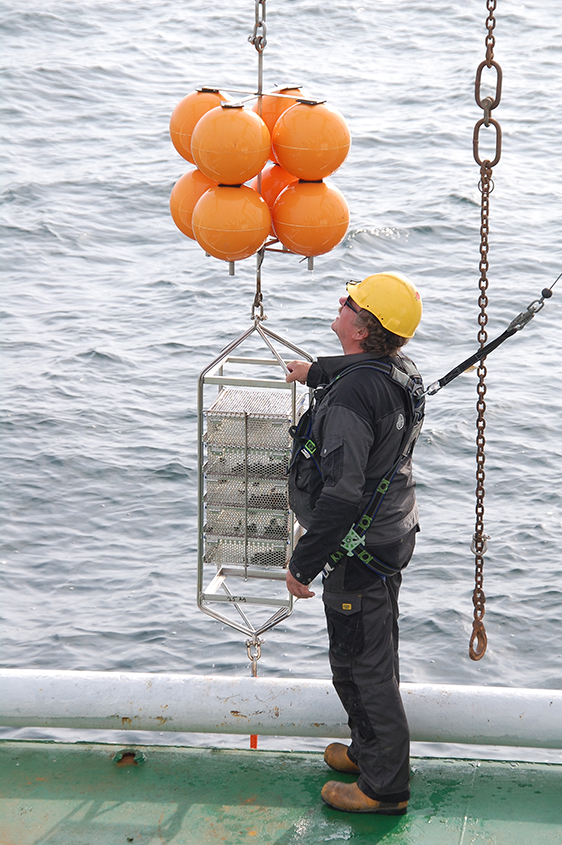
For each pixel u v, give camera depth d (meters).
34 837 5.38
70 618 14.79
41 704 5.95
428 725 5.82
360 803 5.51
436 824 5.50
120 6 70.25
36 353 24.88
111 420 21.39
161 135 46.31
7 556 16.41
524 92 52.84
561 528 17.06
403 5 72.25
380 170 41.25
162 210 36.88
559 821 5.54
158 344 25.47
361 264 30.92
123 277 30.50
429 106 50.84
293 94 5.77
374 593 5.17
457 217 35.12
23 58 57.50
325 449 4.83
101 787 5.79
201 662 13.76
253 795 5.73
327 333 25.81
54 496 18.31
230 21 67.38
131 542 16.94
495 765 6.03
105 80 54.81
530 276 29.97
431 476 18.88
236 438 6.02
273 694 5.91
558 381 23.03
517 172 40.91
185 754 6.09
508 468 19.12
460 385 22.73
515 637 14.28
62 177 39.97
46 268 31.14
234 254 5.58
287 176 5.88
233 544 6.24
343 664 5.32
